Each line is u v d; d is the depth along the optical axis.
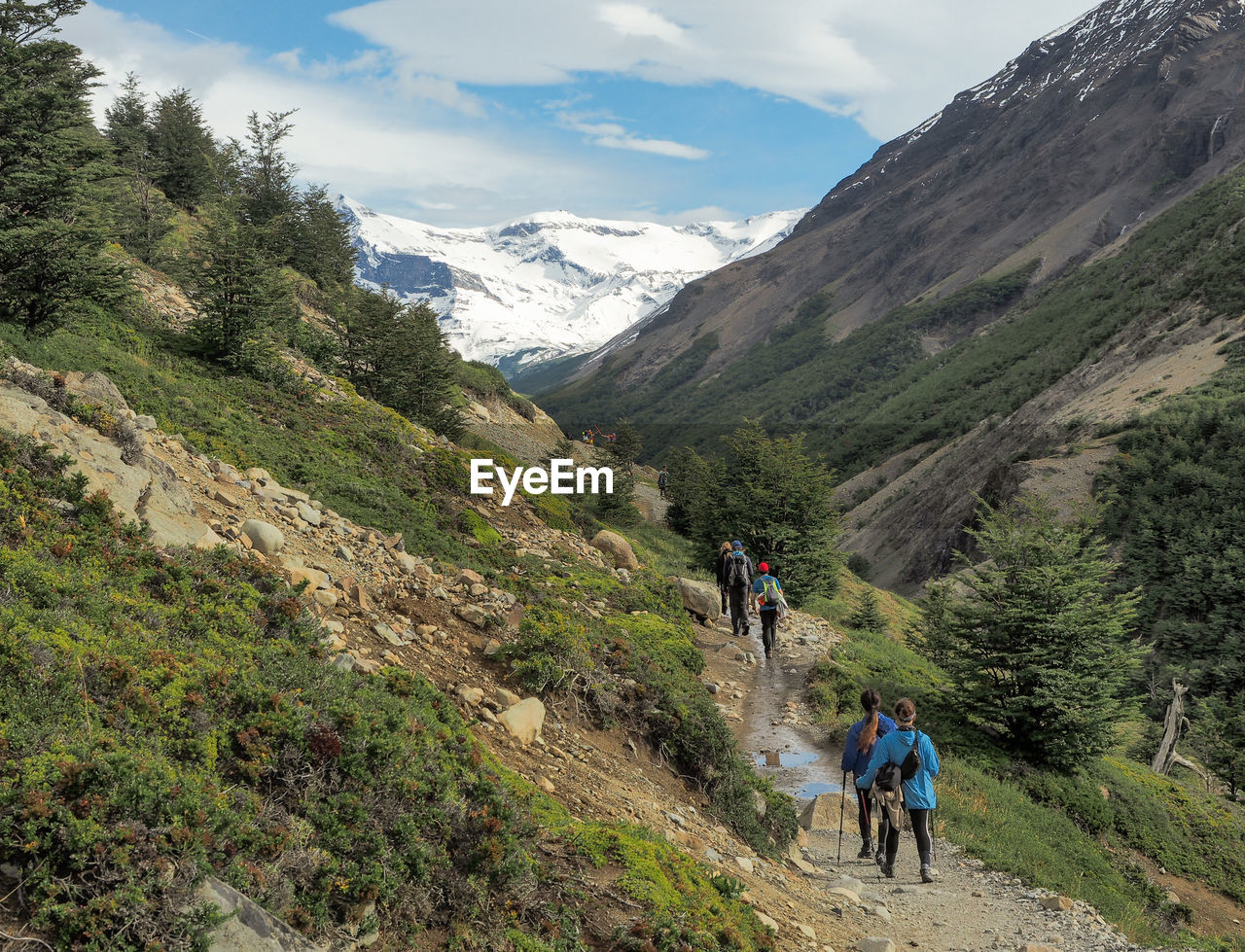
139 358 15.18
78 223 13.35
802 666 16.42
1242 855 15.96
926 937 6.86
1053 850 11.88
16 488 6.20
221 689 4.73
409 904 4.23
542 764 7.14
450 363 28.06
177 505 8.37
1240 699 26.62
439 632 8.77
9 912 3.07
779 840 8.75
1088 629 15.14
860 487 130.75
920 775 8.11
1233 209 121.94
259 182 39.88
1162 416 60.34
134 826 3.40
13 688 3.96
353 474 15.58
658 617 15.15
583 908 5.00
